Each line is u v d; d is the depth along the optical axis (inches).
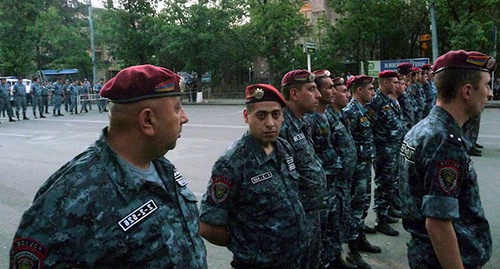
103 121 668.1
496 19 750.5
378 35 925.8
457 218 78.1
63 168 58.0
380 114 195.2
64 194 53.4
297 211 99.0
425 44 866.8
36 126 620.7
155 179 60.7
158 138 58.7
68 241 52.0
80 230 52.5
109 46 1320.1
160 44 1052.5
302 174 115.9
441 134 80.4
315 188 117.0
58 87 799.7
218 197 97.3
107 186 55.3
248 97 99.7
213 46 1019.9
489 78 82.9
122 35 1106.7
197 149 390.6
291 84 125.0
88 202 53.6
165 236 57.1
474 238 82.8
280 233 95.9
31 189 275.4
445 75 82.8
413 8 901.8
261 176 97.3
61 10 1545.3
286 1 970.7
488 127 471.2
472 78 80.8
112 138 59.6
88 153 58.6
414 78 303.4
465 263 81.9
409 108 254.5
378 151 197.3
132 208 55.7
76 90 848.3
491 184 252.7
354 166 155.0
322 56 966.4
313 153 122.6
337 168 145.8
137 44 1109.7
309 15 1165.7
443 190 78.0
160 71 58.8
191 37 981.2
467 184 82.5
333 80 154.9
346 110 176.1
